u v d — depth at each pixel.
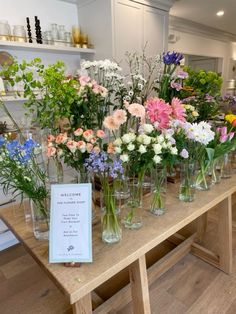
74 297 0.72
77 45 2.63
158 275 1.73
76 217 0.83
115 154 0.88
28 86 1.00
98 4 2.59
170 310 1.50
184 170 1.25
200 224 2.04
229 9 4.04
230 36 6.44
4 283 1.82
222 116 1.59
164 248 2.11
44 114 0.99
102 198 0.93
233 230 2.29
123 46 2.70
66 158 0.96
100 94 1.06
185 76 1.46
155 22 3.03
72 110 1.01
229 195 1.46
